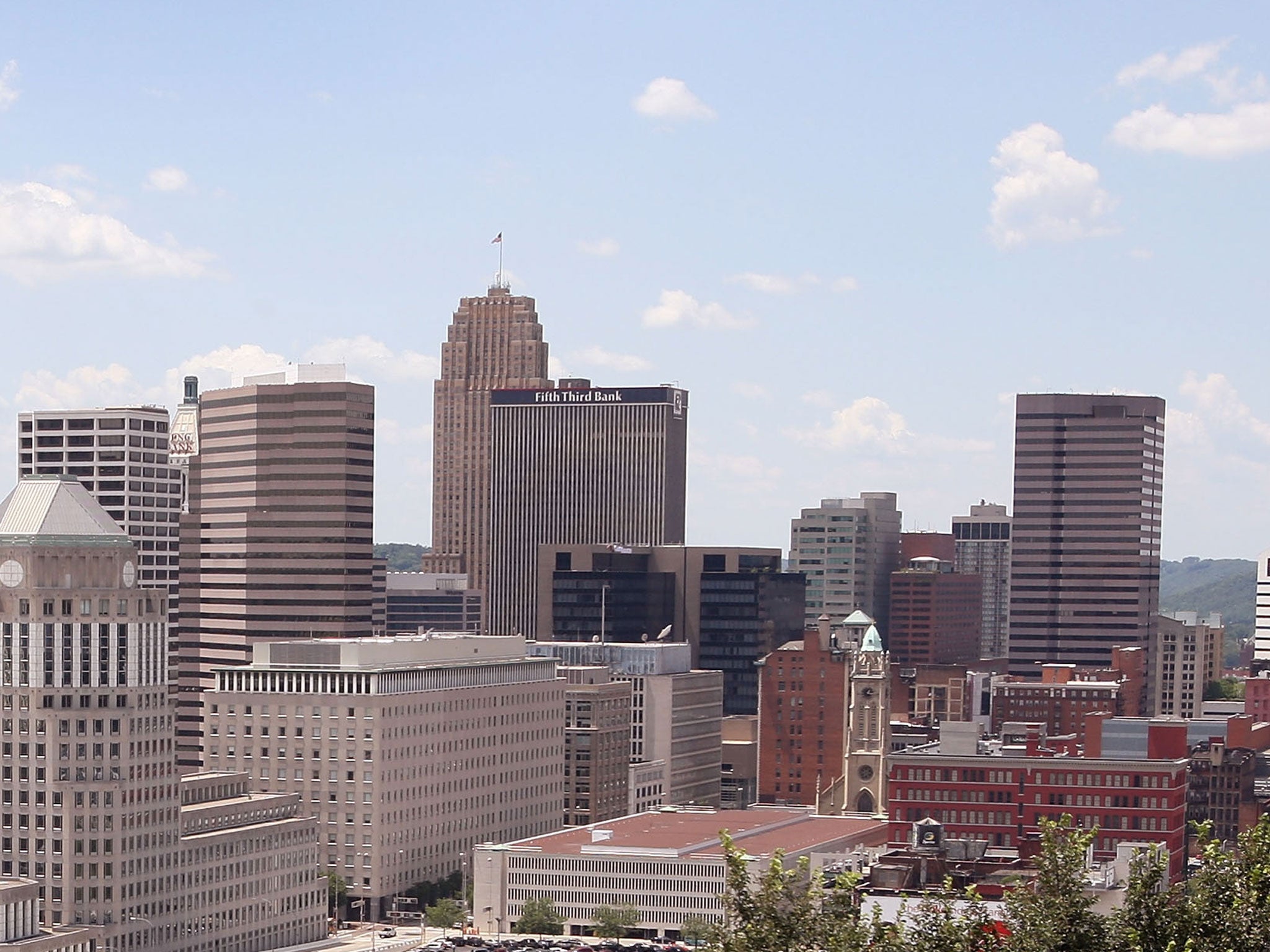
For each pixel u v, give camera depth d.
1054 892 153.50
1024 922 152.88
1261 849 152.75
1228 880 151.62
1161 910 151.38
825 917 152.88
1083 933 150.50
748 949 150.88
